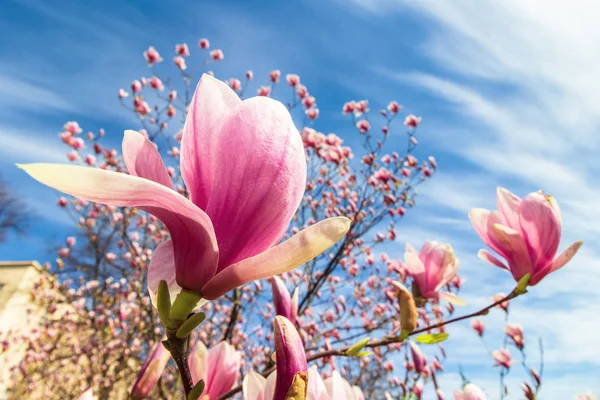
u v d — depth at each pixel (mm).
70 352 1588
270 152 121
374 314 979
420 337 320
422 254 408
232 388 218
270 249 115
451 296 392
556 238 288
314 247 114
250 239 122
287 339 124
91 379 1283
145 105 1138
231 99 130
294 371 121
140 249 1255
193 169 124
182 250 122
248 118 122
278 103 127
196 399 129
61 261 1455
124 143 123
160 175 125
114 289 1484
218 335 1214
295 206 125
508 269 322
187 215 110
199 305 138
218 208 121
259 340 1197
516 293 298
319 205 1187
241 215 121
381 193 1135
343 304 1022
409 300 309
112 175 93
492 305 308
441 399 412
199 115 124
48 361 1480
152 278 137
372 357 1059
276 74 1155
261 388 151
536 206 294
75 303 1529
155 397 875
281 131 123
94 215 1311
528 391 562
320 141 1047
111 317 1425
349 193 1157
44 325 1538
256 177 120
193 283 121
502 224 314
